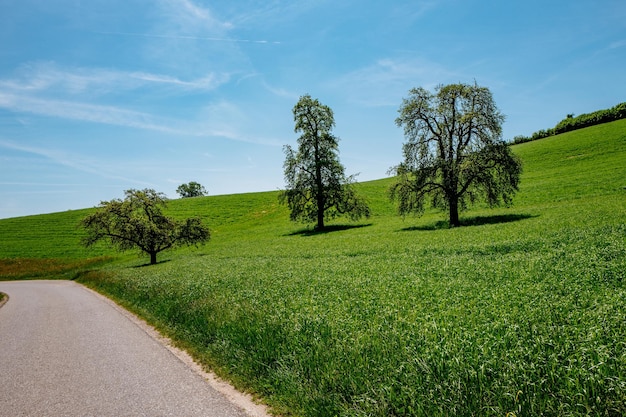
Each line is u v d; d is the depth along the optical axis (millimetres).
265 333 9438
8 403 7562
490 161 36562
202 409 6836
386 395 5934
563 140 85250
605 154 64750
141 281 23141
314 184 53562
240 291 15648
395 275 16875
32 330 14742
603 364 5508
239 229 70625
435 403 5449
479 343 7020
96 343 11914
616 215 26641
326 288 15109
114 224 45250
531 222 30422
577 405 4875
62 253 65688
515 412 4918
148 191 47375
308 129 53281
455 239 28359
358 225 54438
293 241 46656
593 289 10922
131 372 8977
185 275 23969
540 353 6168
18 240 74938
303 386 6918
